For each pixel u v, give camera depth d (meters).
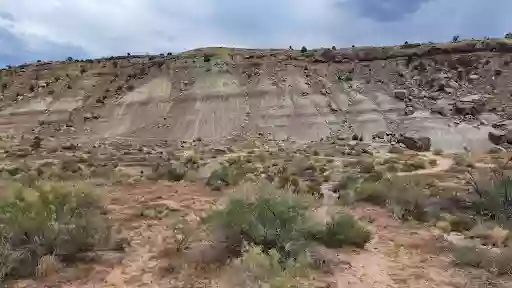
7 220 9.23
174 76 69.12
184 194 17.84
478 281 8.14
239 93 62.84
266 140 52.12
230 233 9.87
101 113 64.06
